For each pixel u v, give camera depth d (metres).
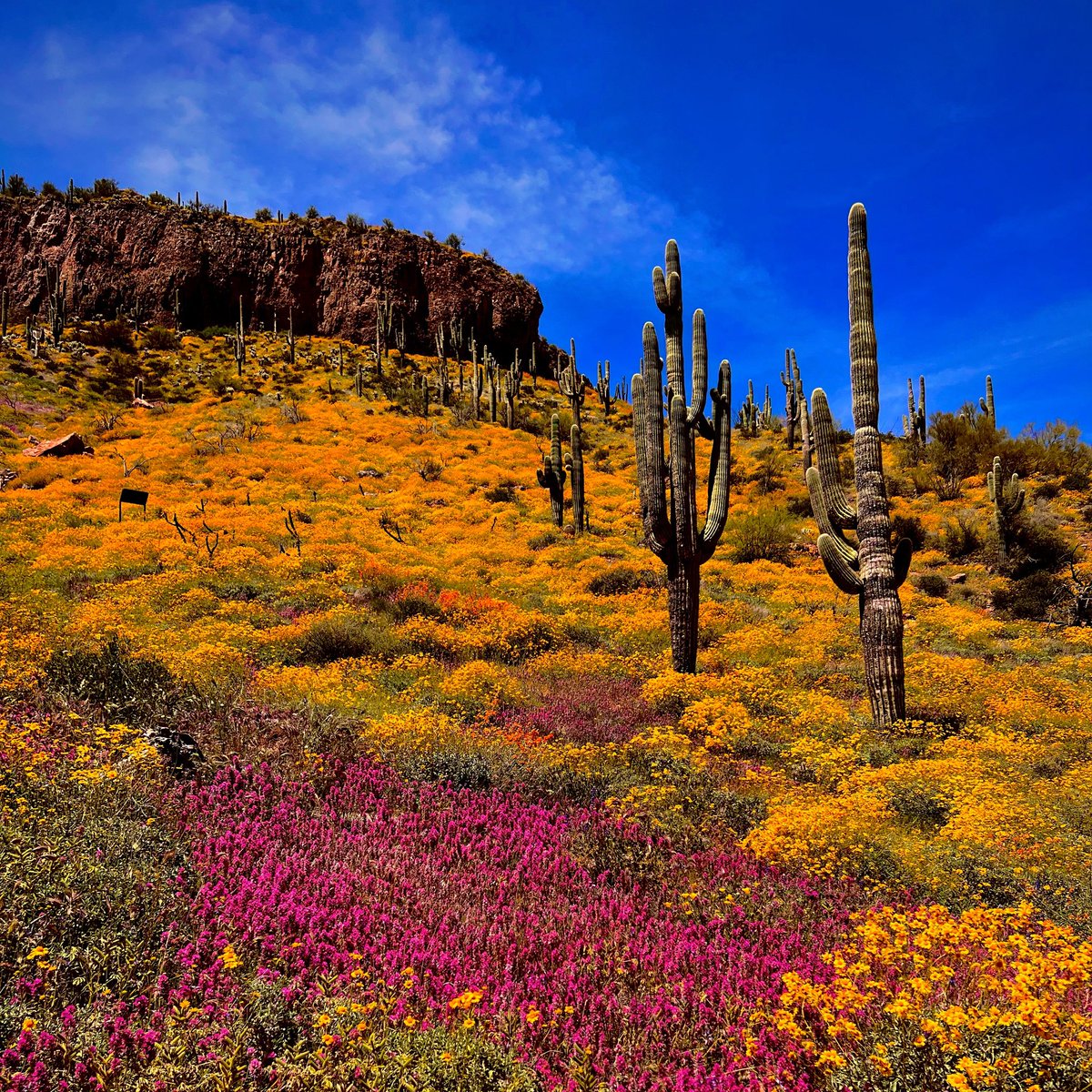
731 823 6.73
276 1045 3.10
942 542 25.98
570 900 5.08
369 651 12.86
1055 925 4.36
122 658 8.91
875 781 7.50
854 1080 3.05
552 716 10.27
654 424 13.11
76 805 4.92
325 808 6.12
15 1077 2.62
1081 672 14.07
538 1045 3.36
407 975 3.70
